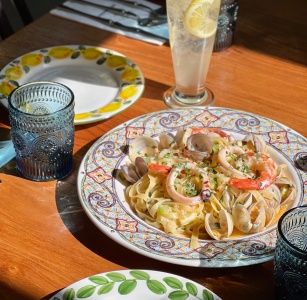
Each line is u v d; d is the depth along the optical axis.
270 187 0.72
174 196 0.70
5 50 1.01
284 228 0.59
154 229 0.67
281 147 0.79
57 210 0.72
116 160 0.77
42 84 0.78
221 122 0.83
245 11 1.12
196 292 0.59
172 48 0.86
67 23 1.07
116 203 0.70
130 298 0.59
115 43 1.03
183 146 0.77
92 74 0.95
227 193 0.71
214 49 1.00
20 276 0.64
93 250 0.67
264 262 0.64
